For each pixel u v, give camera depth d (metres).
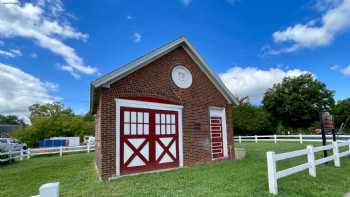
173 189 5.98
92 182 7.46
